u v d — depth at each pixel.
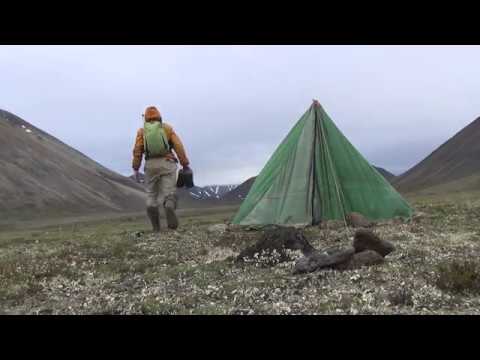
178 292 9.08
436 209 22.31
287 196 18.88
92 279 10.69
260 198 19.33
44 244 17.12
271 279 9.63
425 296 7.94
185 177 17.47
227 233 16.89
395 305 7.63
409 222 18.00
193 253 13.37
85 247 14.71
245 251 12.07
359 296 8.12
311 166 19.25
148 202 17.31
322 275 9.61
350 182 19.45
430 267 9.88
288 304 7.89
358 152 20.30
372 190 19.50
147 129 16.69
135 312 7.94
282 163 19.92
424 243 13.16
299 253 11.61
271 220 18.44
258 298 8.38
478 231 15.21
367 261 10.30
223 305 8.07
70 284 10.29
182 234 16.59
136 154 17.11
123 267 11.55
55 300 9.07
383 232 15.56
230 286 9.21
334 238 14.98
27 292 9.66
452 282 8.28
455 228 16.03
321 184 19.05
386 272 9.59
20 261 12.79
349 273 9.64
